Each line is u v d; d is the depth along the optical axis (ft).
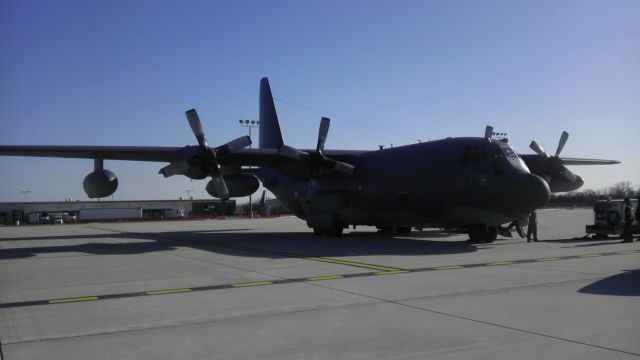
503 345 18.98
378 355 18.08
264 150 72.54
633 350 18.17
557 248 55.11
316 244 63.41
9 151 63.26
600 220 67.15
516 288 30.25
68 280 35.94
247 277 36.06
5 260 49.19
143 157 69.97
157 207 336.90
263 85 96.78
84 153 66.39
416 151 67.87
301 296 28.66
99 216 282.97
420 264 41.81
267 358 17.93
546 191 55.83
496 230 64.28
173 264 44.57
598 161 98.32
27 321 23.59
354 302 26.81
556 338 19.76
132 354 18.44
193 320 23.47
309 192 71.77
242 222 157.89
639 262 42.24
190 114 62.03
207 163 62.95
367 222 75.36
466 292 29.14
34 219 288.30
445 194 62.08
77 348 19.24
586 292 28.81
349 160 76.43
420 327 21.65
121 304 27.27
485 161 58.85
